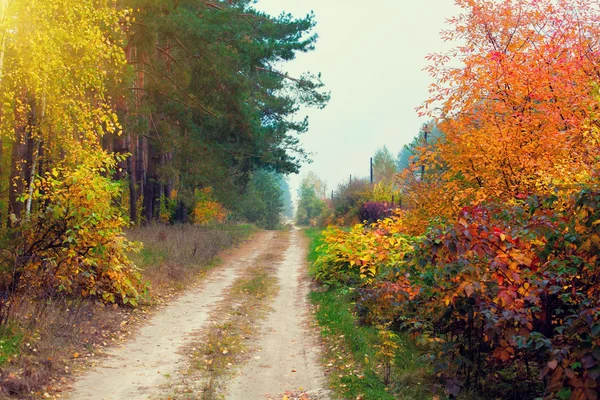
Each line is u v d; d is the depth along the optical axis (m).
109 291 11.88
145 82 24.83
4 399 6.24
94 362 8.12
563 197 6.55
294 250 28.36
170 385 7.34
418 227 12.28
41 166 12.05
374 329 10.04
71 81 11.75
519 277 6.34
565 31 10.23
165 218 34.16
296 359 8.85
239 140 28.38
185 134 25.86
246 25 25.44
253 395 7.08
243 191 41.44
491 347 7.32
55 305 10.13
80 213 10.64
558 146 8.66
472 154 9.94
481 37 11.18
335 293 14.08
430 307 7.79
